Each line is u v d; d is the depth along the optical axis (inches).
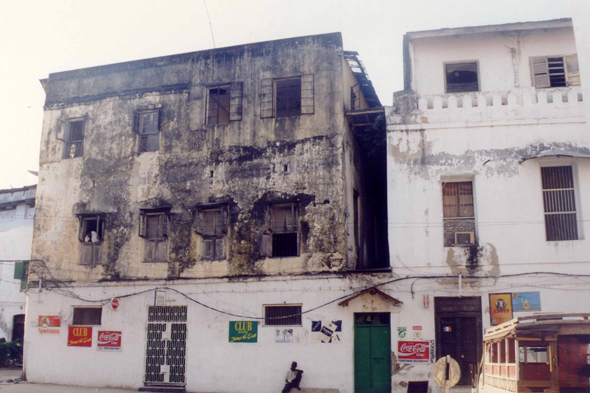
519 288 628.7
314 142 717.9
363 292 654.5
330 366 660.7
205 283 727.1
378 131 757.3
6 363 941.2
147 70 812.0
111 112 818.2
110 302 763.4
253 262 712.4
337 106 719.7
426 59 706.8
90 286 777.6
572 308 615.8
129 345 743.7
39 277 803.4
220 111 780.6
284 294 692.1
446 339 639.8
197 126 771.4
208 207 741.9
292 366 665.6
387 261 862.5
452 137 673.0
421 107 686.5
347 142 732.0
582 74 456.8
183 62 796.6
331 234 689.0
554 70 680.4
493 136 664.4
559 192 649.0
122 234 778.2
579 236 633.0
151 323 742.5
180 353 722.8
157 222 770.8
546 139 652.1
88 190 806.5
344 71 740.7
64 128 839.7
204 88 780.0
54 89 856.3
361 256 780.0
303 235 697.6
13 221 1028.5
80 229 798.5
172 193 765.3
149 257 763.4
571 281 621.0
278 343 684.1
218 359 703.1
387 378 646.5
